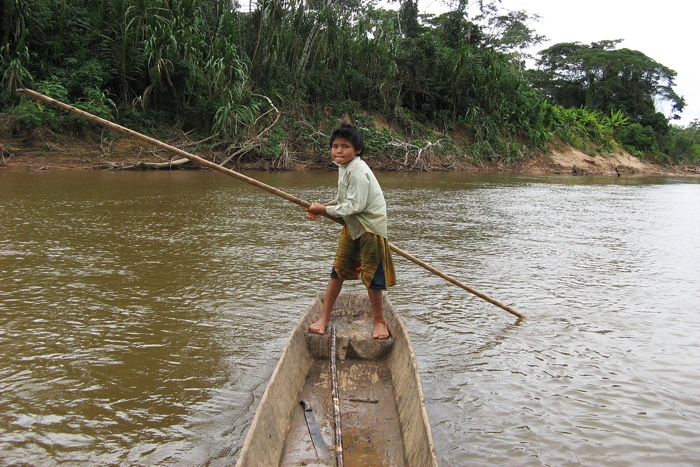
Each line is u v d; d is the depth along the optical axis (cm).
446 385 355
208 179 1523
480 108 2850
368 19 2912
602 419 319
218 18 2130
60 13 1775
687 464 279
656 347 425
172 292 516
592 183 2230
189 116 1941
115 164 1656
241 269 603
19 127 1638
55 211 919
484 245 790
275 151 1962
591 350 417
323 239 780
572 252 760
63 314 452
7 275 553
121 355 380
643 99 4750
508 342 428
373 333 379
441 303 518
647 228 1000
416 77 2712
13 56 1656
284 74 2244
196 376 354
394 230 889
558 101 4975
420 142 2444
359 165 365
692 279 626
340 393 326
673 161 4559
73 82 1716
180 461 269
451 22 3394
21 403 314
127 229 798
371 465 254
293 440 272
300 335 365
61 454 271
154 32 1766
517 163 2852
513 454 282
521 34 4403
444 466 271
